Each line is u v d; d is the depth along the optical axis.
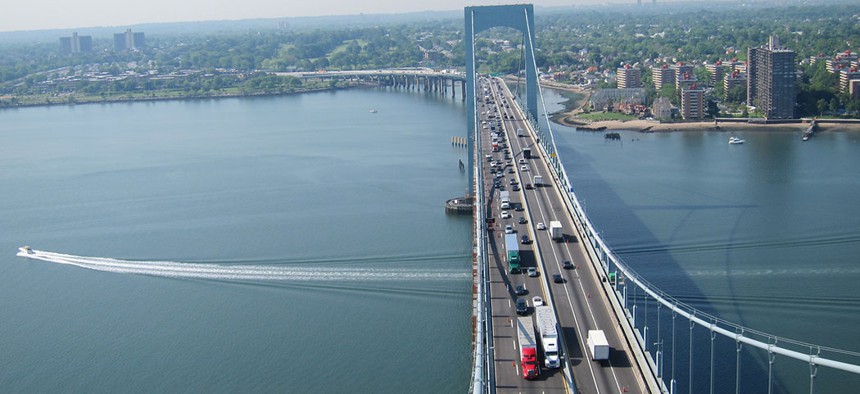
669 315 117.62
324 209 190.50
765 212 170.62
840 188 190.75
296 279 143.00
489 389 85.50
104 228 183.50
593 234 123.88
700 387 98.75
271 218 184.25
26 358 119.44
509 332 100.25
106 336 124.81
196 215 190.75
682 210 174.50
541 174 178.88
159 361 115.88
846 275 131.62
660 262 140.75
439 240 161.25
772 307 119.88
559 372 89.56
